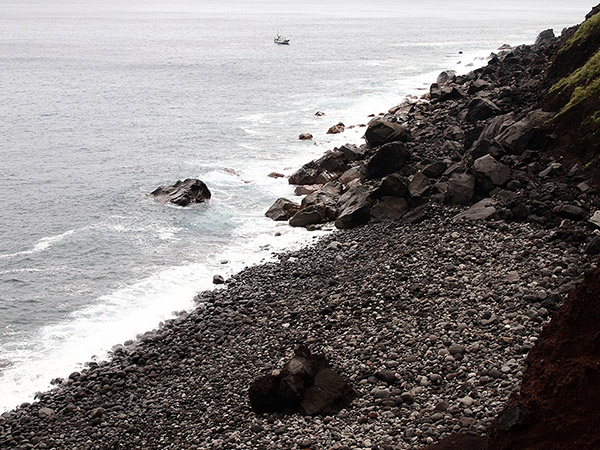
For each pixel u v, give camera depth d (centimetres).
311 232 4322
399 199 4262
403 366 2452
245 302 3391
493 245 3412
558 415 1542
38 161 6512
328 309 3052
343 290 3262
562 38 7412
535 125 4566
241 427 2273
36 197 5409
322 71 12712
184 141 7150
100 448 2325
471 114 5534
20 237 4566
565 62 5631
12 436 2467
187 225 4675
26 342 3219
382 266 3441
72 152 6850
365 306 3034
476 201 4081
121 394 2712
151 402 2605
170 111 8950
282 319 3097
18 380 2888
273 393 2345
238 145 6875
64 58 16338
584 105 4366
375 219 4206
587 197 3694
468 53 15375
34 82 12069
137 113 8869
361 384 2391
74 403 2681
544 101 5062
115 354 3072
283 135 7200
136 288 3759
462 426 2008
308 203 4666
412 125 5997
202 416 2419
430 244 3597
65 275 3966
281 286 3519
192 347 3019
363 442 2025
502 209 3781
